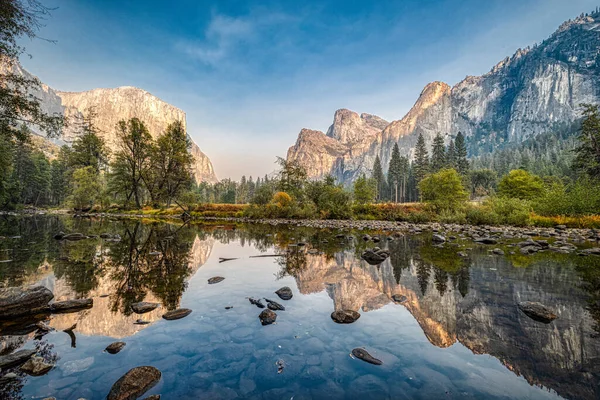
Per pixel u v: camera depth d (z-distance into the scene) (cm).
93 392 239
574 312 436
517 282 611
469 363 293
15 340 335
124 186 4150
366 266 788
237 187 9912
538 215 2398
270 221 2978
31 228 1752
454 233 1716
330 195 3388
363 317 423
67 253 925
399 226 2284
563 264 795
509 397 236
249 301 488
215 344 327
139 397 230
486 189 7725
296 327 381
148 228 1928
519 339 349
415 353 313
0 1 848
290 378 261
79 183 4116
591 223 1998
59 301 457
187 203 3856
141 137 3944
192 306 458
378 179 11181
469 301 493
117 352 306
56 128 1213
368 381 257
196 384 248
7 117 1081
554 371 277
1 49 962
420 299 506
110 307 450
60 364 281
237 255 966
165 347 319
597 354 309
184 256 926
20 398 229
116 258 860
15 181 4525
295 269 752
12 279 603
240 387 245
